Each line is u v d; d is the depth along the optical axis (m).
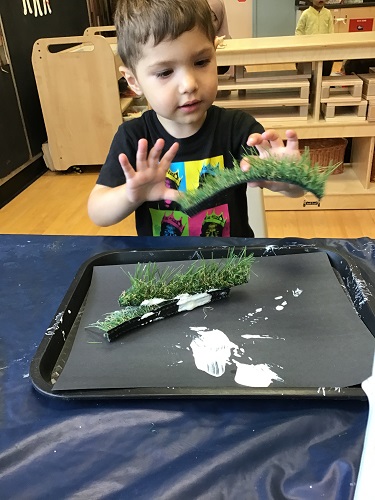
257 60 2.08
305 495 0.41
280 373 0.53
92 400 0.52
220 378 0.53
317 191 0.66
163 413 0.50
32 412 0.51
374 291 0.67
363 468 0.37
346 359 0.54
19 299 0.72
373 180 2.42
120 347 0.59
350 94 2.21
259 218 1.09
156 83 0.83
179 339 0.59
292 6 5.66
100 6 4.50
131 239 0.87
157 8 0.77
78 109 2.91
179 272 0.74
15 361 0.59
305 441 0.46
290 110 2.29
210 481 0.43
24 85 3.01
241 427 0.48
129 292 0.66
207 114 1.04
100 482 0.43
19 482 0.44
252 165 0.66
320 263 0.74
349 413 0.49
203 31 0.81
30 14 3.09
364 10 4.45
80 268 0.76
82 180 3.01
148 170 0.75
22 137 2.96
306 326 0.60
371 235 2.16
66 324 0.64
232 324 0.62
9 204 2.71
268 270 0.73
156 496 0.42
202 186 0.78
